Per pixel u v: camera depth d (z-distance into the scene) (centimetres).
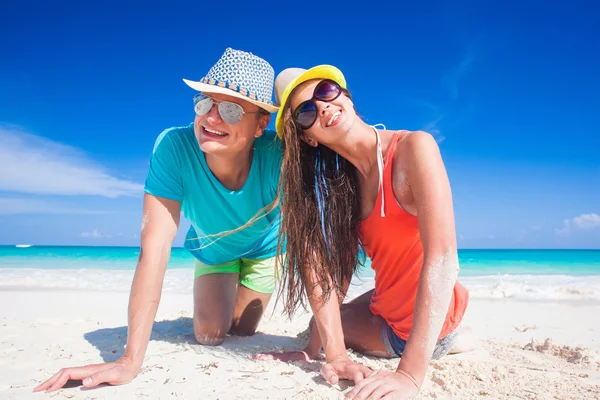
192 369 271
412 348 230
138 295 267
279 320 493
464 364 296
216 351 321
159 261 282
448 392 239
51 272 1237
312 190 289
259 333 419
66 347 330
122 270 1320
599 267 1872
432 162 240
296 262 287
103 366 246
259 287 399
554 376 275
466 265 2050
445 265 230
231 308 368
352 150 268
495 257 2895
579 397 235
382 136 267
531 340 405
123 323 443
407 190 256
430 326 229
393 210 265
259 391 235
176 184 306
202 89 275
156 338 368
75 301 645
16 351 318
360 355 330
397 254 283
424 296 231
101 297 689
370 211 283
